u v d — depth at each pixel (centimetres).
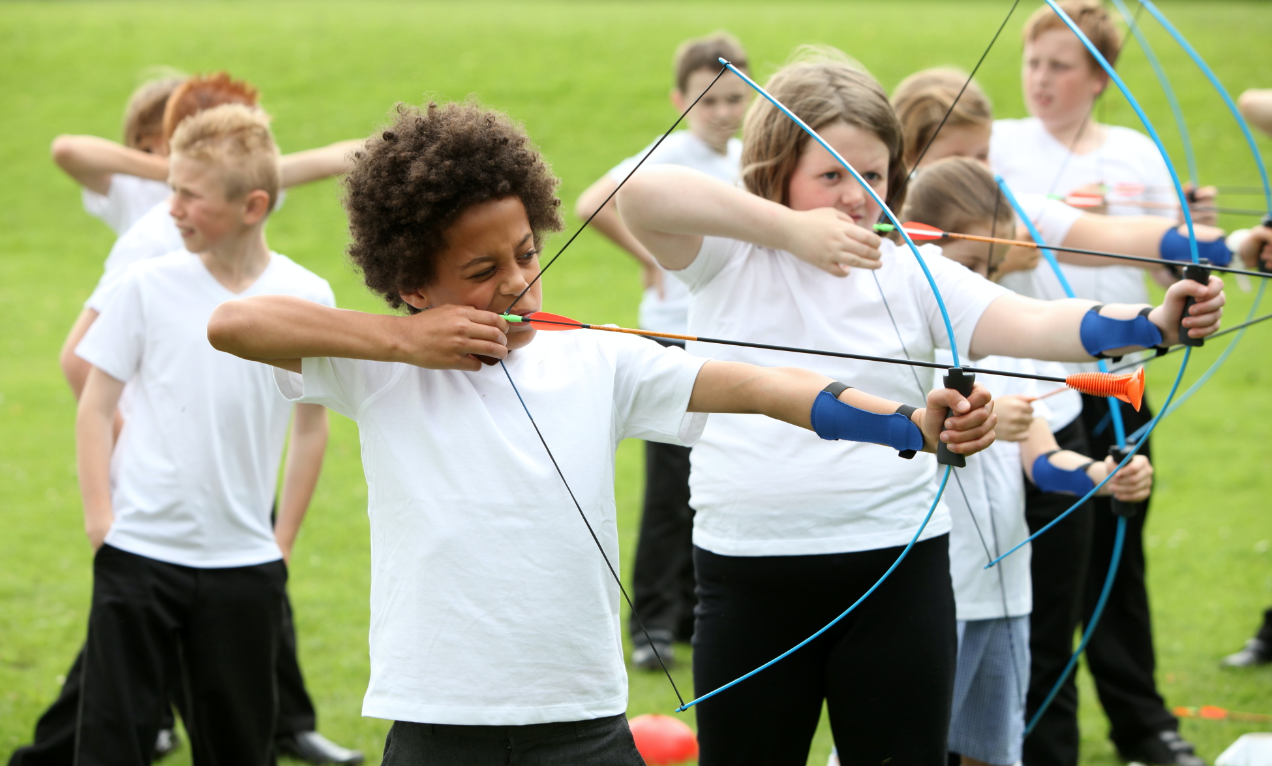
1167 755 469
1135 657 483
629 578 700
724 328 316
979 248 366
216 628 377
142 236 453
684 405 252
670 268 318
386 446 248
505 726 240
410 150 240
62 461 891
